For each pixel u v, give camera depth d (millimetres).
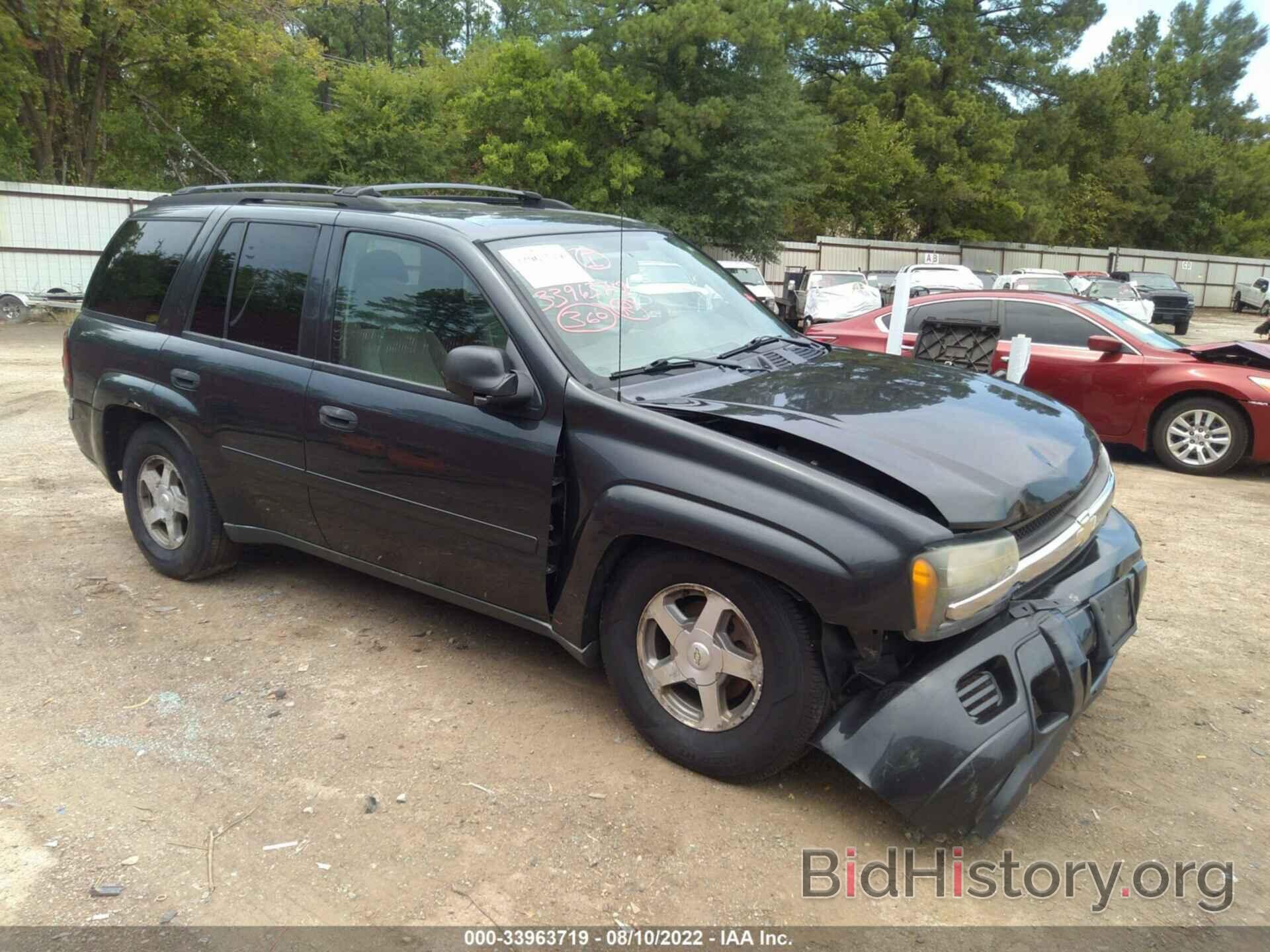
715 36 26531
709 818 3064
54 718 3621
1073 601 3193
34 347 14859
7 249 19750
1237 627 4730
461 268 3682
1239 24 60562
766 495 2930
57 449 7785
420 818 3039
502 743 3479
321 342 4066
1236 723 3768
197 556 4734
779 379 3652
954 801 2719
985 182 37312
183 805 3105
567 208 4828
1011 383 4035
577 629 3467
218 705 3727
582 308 3674
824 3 40000
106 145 27094
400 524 3861
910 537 2730
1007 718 2789
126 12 22031
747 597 3004
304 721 3621
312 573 5098
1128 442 8508
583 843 2934
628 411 3232
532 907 2664
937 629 2736
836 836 3004
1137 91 53031
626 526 3174
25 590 4824
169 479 4840
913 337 9148
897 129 37438
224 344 4426
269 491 4328
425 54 37469
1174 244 49250
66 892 2695
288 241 4293
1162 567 5648
